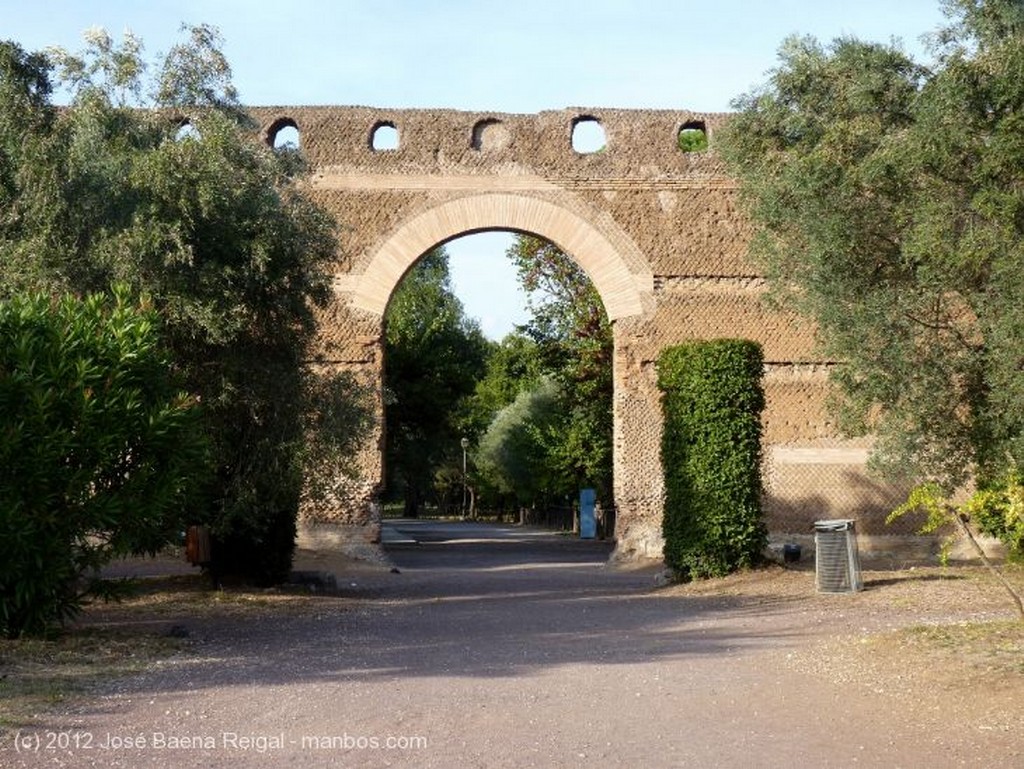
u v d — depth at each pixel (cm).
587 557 3378
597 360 4344
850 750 834
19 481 1294
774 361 2748
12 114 1688
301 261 1900
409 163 2783
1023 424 1550
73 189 1669
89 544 1458
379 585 2345
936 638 1262
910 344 1598
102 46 1836
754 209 1914
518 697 1021
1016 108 1377
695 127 2866
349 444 1980
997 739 852
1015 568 2038
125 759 805
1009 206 1345
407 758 812
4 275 1605
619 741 862
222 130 1803
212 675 1132
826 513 2720
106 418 1337
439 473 8462
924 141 1417
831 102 1775
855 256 1675
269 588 2114
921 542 2703
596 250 2783
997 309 1453
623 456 2759
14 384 1288
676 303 2770
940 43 1518
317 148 2773
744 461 2148
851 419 1809
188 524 1838
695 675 1131
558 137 2809
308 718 934
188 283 1736
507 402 7019
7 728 885
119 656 1245
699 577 2150
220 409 1844
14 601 1334
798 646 1307
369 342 2733
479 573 2689
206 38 1927
